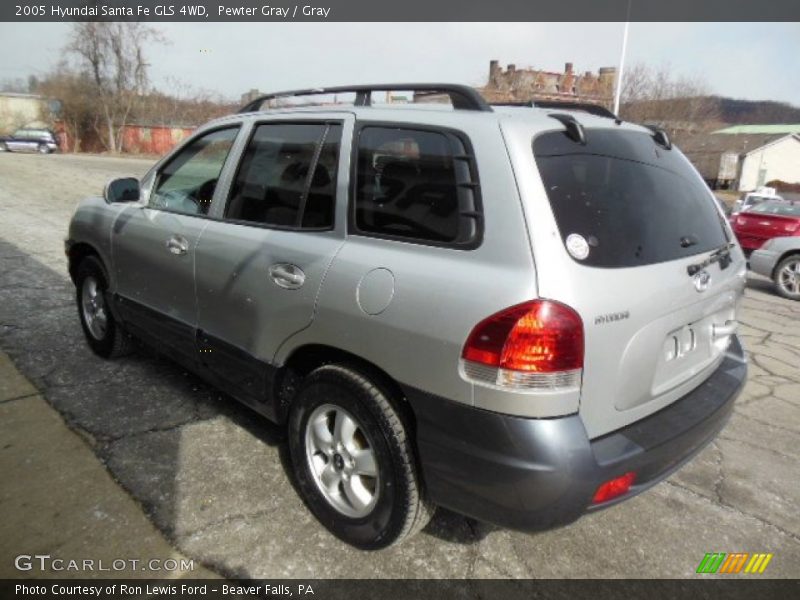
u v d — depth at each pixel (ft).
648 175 7.98
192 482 9.18
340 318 7.53
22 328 14.90
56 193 44.09
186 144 11.28
